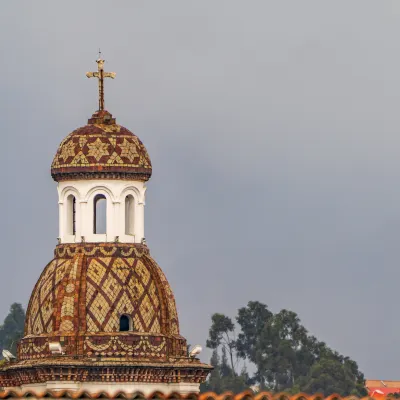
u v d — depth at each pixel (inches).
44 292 5123.0
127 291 5093.5
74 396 4677.7
